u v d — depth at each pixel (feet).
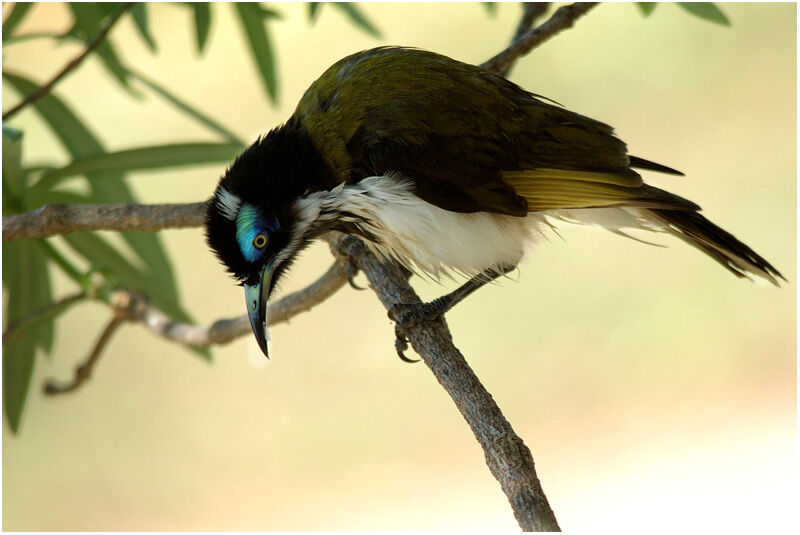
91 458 46.06
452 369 19.49
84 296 25.02
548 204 20.97
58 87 53.11
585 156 20.71
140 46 55.88
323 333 49.78
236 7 27.96
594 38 54.65
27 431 45.83
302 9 55.36
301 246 21.48
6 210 23.53
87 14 25.49
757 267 21.58
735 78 53.42
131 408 47.55
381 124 20.51
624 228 22.93
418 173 20.47
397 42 55.47
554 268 50.57
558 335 49.42
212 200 20.99
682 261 50.11
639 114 53.62
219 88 55.11
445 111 20.51
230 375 48.93
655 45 54.29
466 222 21.08
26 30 52.60
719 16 24.47
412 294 21.53
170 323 24.50
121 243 28.22
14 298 25.54
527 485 16.01
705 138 52.85
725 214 51.19
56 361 47.29
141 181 50.83
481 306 50.01
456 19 55.83
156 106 53.88
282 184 20.79
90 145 26.18
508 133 20.66
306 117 21.12
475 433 17.30
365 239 21.93
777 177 51.31
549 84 54.24
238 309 49.44
